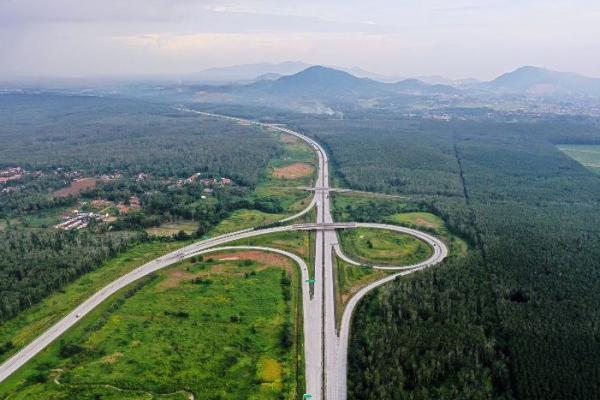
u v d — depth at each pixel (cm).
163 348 16425
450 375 15062
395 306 18762
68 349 16150
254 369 15400
